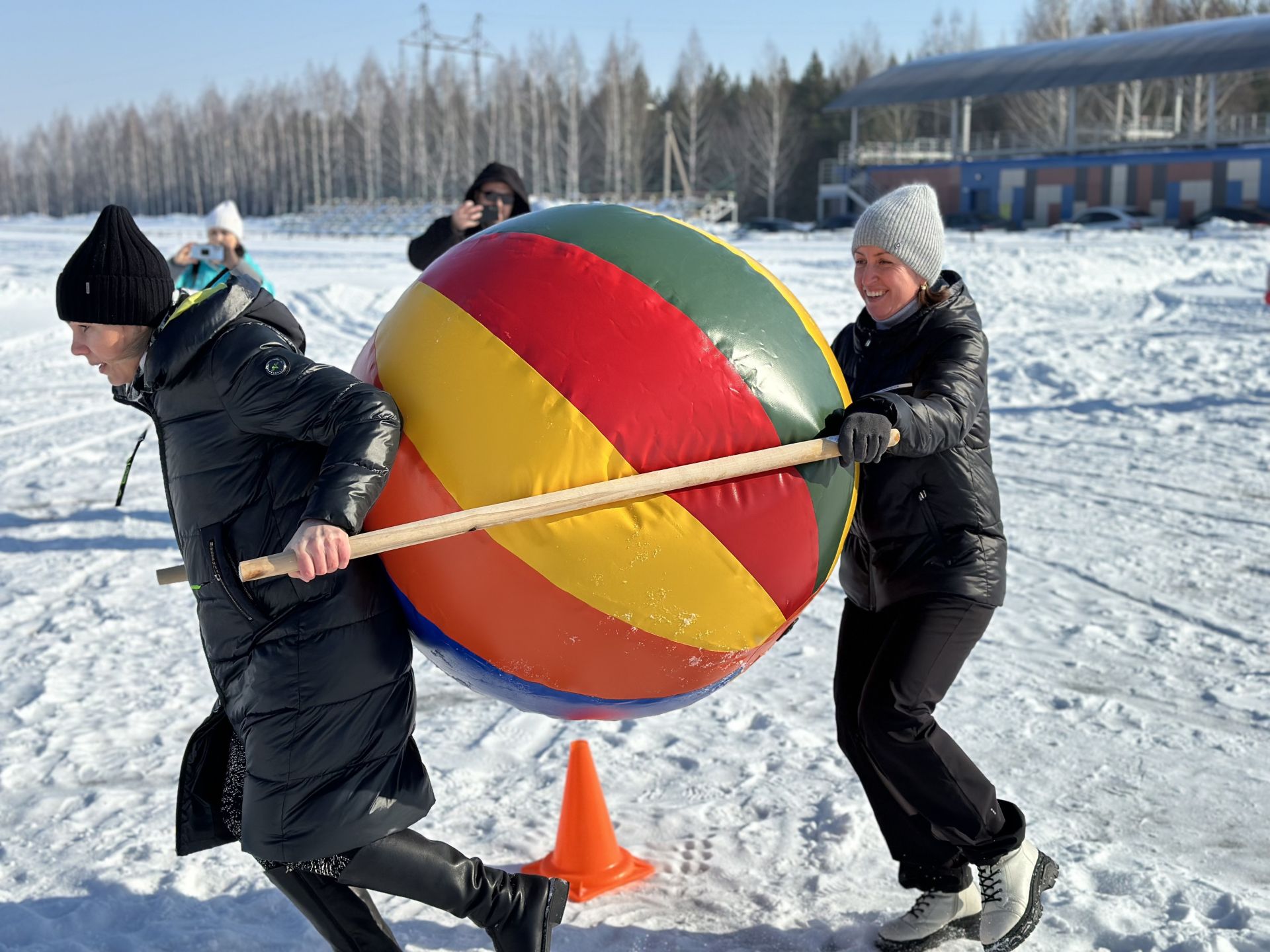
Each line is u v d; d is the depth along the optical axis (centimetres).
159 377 224
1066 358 1275
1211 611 512
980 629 269
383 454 213
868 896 298
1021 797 349
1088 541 623
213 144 10431
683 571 232
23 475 846
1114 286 2331
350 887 240
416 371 235
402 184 8169
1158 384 1103
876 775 278
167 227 6072
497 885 246
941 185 5706
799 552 246
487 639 239
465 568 231
